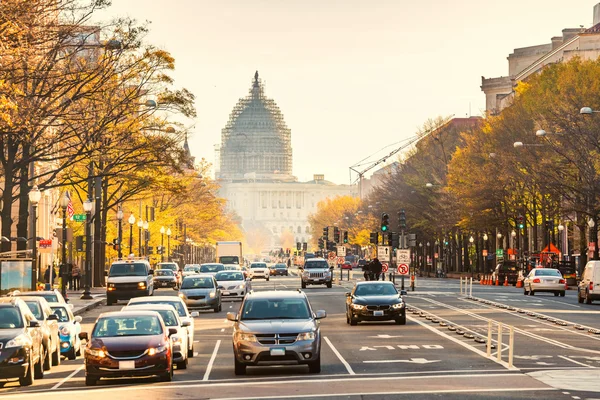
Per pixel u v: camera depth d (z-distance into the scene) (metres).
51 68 72.38
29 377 44.88
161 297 58.56
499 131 158.50
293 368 50.56
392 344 61.88
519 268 166.25
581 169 130.12
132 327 46.00
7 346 43.75
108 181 146.62
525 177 148.25
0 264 76.75
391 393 39.31
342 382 43.72
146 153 110.62
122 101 95.00
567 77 139.88
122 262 114.94
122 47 85.12
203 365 53.34
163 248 190.50
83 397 40.38
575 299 116.31
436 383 42.50
